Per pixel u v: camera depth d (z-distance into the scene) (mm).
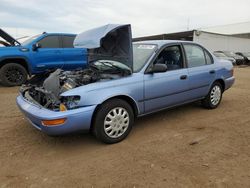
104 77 3621
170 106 4285
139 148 3391
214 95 5188
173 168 2848
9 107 5473
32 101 3582
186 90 4441
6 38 8031
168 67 4223
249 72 14484
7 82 7777
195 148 3363
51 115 3043
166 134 3877
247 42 28094
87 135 3887
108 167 2906
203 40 24188
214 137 3732
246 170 2791
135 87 3650
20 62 7949
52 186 2562
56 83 3494
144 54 4098
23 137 3820
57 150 3391
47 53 8070
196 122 4426
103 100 3307
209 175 2699
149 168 2855
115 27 3518
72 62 8555
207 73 4828
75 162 3049
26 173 2816
